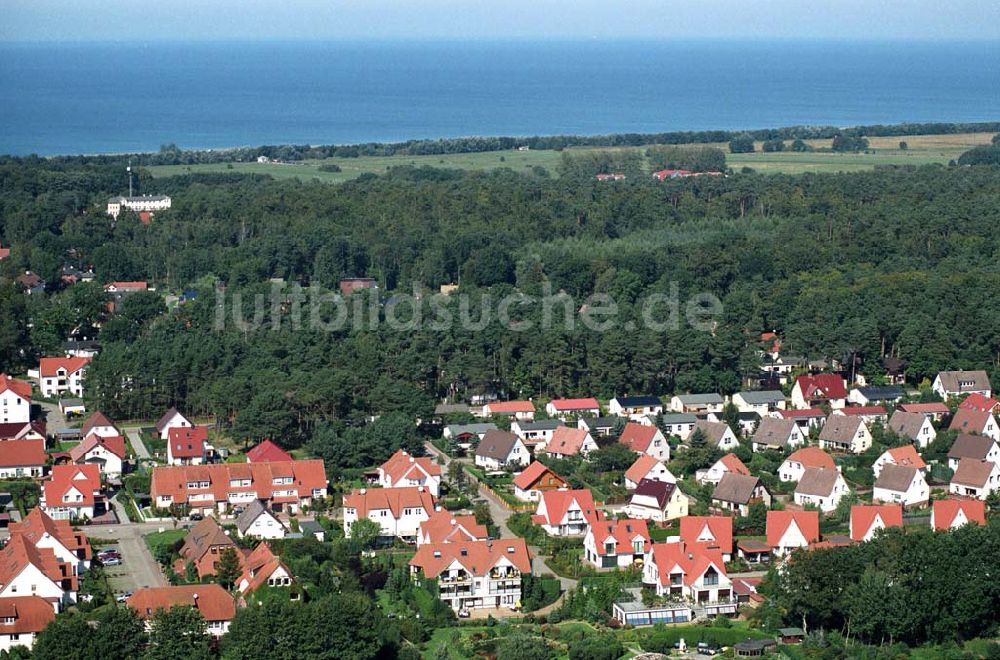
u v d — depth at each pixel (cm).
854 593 16725
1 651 15700
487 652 16175
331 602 15775
